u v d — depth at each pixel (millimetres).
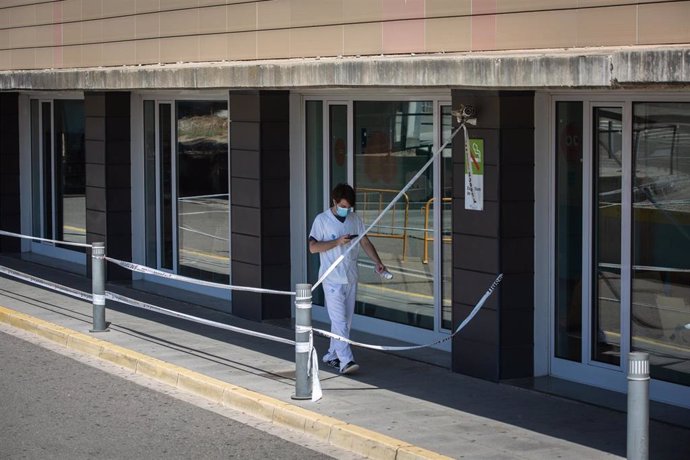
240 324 13562
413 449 8266
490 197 10289
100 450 8695
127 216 16938
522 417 9250
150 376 11297
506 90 10070
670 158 9406
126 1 15180
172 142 16281
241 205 13766
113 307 14852
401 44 10805
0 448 8703
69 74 15977
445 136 11625
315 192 13625
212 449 8773
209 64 13180
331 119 13219
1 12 18516
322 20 11820
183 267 16297
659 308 9648
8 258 19484
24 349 12633
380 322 12750
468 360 10727
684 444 8414
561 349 10578
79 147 18547
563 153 10352
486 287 10430
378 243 12711
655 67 7449
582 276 10281
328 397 9953
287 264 13688
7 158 19812
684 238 9383
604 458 8078
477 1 9906
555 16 9156
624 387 9945
